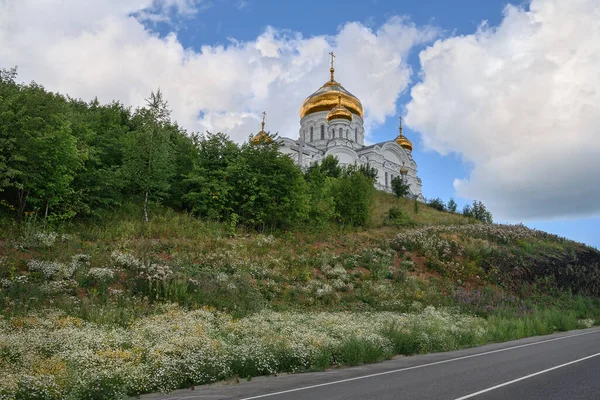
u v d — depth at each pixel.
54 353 9.15
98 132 26.70
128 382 8.12
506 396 7.21
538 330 19.03
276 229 27.64
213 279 17.83
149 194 24.02
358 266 25.45
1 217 18.56
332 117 70.75
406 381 8.68
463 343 15.25
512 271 29.53
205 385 9.27
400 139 85.81
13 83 22.06
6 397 6.73
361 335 13.20
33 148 18.59
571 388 7.78
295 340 12.04
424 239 30.88
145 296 15.34
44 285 14.22
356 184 35.78
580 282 32.53
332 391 7.93
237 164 27.06
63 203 20.25
